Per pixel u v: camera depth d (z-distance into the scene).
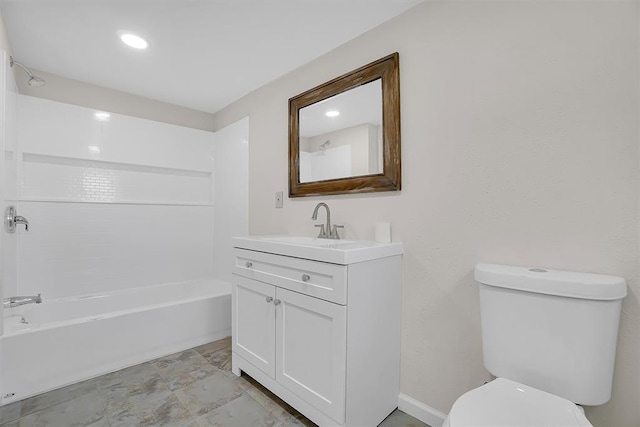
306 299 1.45
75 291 2.46
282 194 2.38
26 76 2.24
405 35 1.62
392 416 1.56
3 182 1.63
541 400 0.94
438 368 1.49
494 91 1.32
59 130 2.38
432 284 1.51
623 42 1.04
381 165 1.70
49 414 1.53
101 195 2.62
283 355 1.58
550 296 1.03
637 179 1.02
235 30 1.80
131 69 2.28
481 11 1.36
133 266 2.76
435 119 1.50
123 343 2.01
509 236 1.28
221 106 3.04
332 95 1.96
